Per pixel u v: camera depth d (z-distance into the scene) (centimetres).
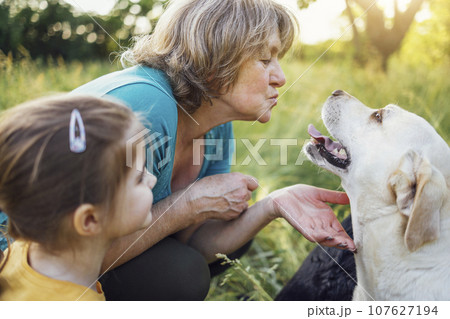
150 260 126
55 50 399
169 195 132
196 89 128
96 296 111
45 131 95
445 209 117
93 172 97
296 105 231
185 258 129
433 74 230
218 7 122
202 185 131
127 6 462
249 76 127
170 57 129
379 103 219
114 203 102
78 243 103
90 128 97
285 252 190
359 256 134
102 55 441
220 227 147
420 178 114
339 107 141
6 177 96
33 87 246
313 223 134
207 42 122
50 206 97
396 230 124
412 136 125
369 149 130
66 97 103
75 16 415
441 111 205
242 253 167
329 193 141
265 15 124
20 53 323
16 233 103
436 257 118
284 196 139
